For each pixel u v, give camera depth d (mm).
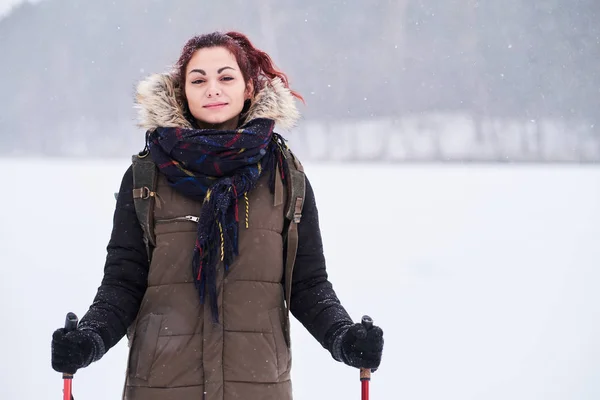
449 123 92875
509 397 6867
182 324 3467
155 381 3436
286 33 116500
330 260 12859
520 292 10734
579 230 16562
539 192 24688
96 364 7332
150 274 3537
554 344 8375
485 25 108062
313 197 3764
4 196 21266
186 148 3488
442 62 109188
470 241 15078
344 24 114062
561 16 106000
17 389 6707
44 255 12656
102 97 116688
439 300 10234
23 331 8312
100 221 16906
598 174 32656
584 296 10500
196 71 3688
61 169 33844
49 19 121500
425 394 6922
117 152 95875
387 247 14211
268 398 3479
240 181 3527
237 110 3721
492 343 8398
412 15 111688
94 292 10125
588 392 6977
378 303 10031
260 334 3500
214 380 3424
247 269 3521
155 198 3570
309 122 84125
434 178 29844
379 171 34812
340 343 3451
